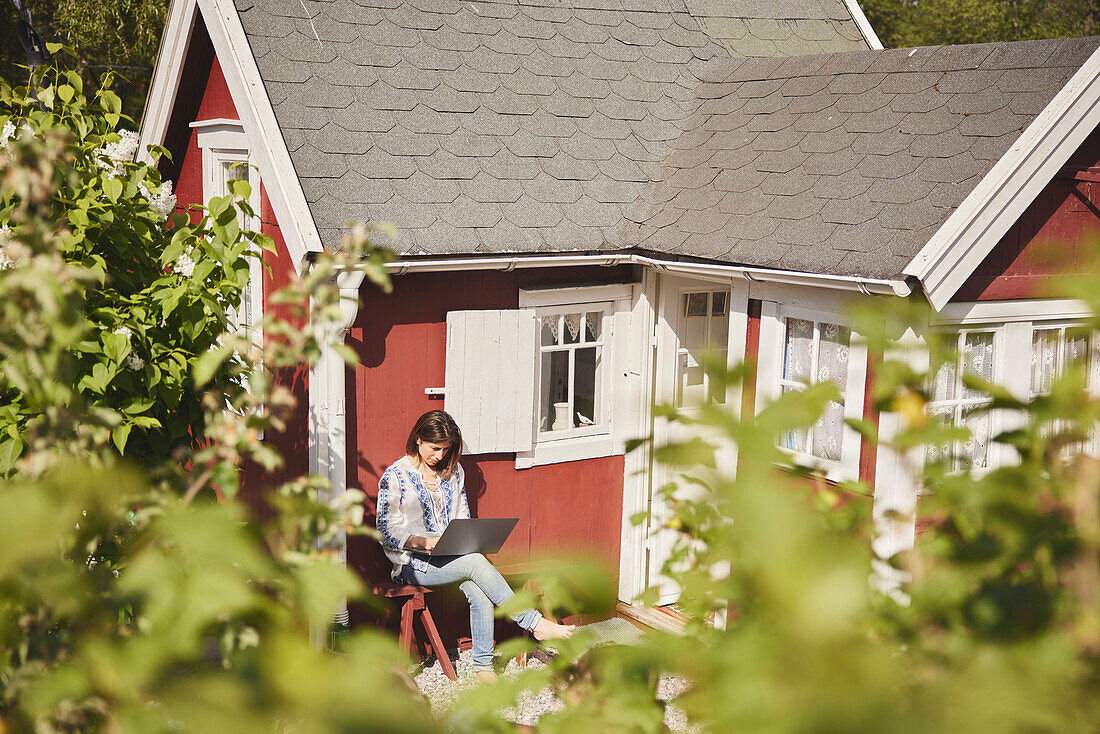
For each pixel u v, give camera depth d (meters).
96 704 0.85
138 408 4.48
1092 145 5.81
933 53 6.48
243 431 1.62
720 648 0.78
